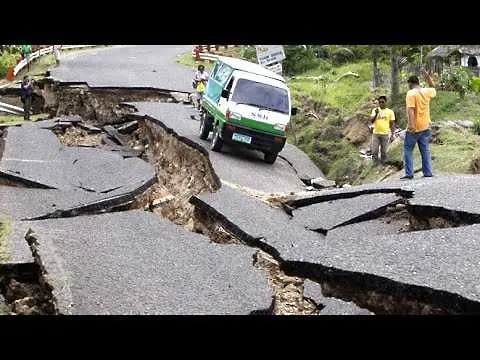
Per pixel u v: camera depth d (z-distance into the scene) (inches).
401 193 428.1
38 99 999.0
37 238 352.5
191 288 307.6
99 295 292.4
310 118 842.2
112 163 614.2
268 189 528.4
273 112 618.5
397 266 308.5
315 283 322.3
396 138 637.9
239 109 606.9
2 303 299.9
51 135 730.8
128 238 381.7
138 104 874.8
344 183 637.9
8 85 1034.1
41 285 305.4
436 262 310.3
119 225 411.2
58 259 325.7
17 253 332.5
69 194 500.4
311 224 419.5
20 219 432.8
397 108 733.3
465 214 365.4
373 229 403.9
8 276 315.9
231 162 596.1
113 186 527.5
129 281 311.3
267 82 632.4
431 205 380.8
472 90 796.6
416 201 393.7
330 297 309.4
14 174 530.0
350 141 733.9
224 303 291.9
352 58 1285.7
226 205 443.2
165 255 352.8
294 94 913.5
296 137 802.8
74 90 957.2
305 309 305.4
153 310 281.7
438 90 792.3
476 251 321.7
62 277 303.9
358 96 935.7
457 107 709.3
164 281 314.5
